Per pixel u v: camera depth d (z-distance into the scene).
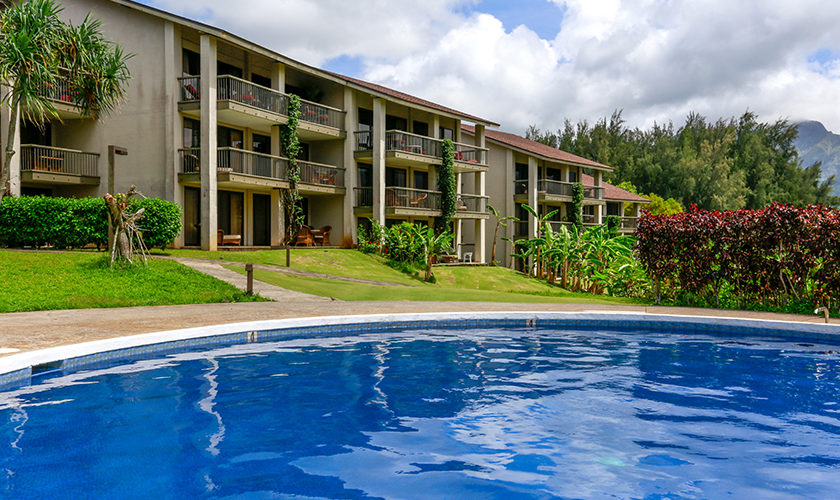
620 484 4.01
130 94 22.81
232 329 8.98
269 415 5.42
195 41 23.62
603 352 8.84
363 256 27.47
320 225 30.11
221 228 24.88
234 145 25.77
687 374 7.39
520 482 4.02
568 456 4.54
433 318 11.17
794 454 4.62
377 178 29.16
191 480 3.92
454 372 7.38
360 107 30.23
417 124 33.66
